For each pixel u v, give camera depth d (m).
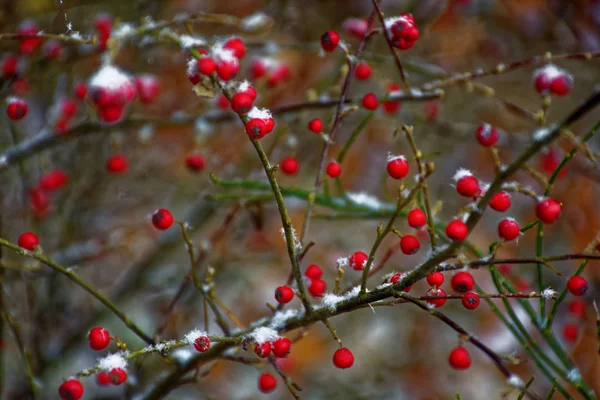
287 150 1.00
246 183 0.81
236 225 1.00
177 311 0.99
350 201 0.81
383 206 0.82
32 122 0.97
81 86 0.87
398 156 0.69
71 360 1.00
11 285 0.91
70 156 0.99
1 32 0.90
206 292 0.74
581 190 1.00
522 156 0.65
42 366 0.92
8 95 0.86
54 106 0.90
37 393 0.81
